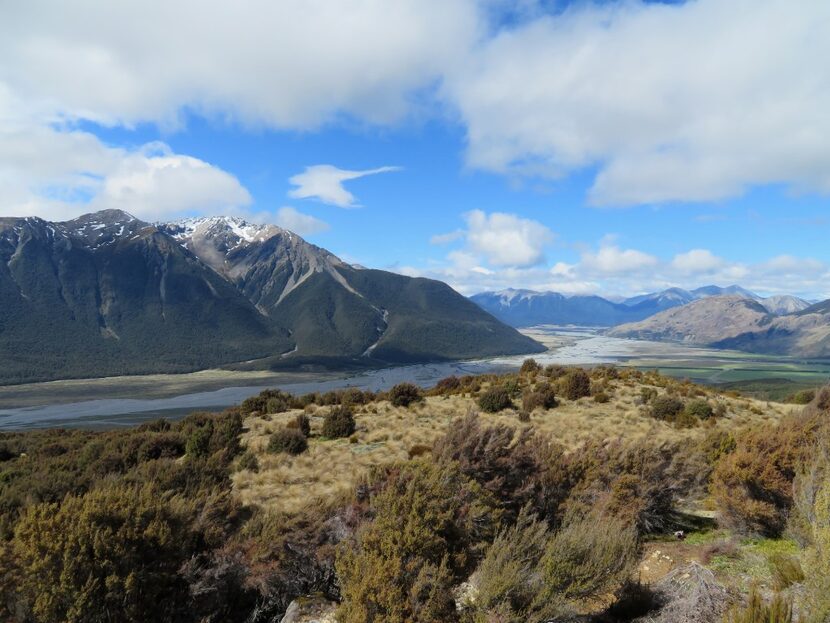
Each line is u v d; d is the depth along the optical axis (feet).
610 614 21.62
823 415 45.88
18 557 22.07
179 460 71.46
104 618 21.58
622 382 117.80
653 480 37.35
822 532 18.07
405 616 18.38
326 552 26.43
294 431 73.77
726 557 28.45
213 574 25.86
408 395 104.06
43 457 79.71
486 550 23.47
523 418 83.82
